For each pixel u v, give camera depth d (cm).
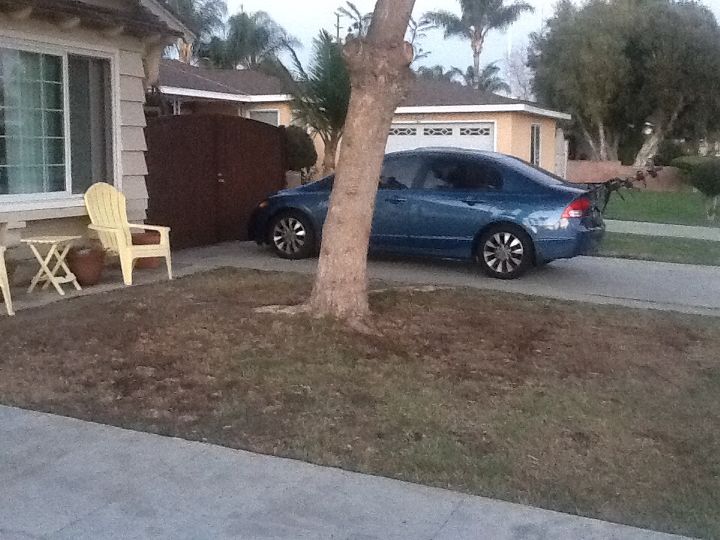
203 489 471
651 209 2334
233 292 959
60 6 956
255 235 1285
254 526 430
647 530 435
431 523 436
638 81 3556
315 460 512
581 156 3881
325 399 616
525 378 681
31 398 611
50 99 1012
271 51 3672
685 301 1042
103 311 852
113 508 447
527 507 457
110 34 1052
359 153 793
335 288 815
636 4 3612
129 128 1114
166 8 1201
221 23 4400
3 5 903
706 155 3588
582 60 3506
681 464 523
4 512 441
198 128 1346
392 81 777
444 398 624
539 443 548
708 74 3412
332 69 1902
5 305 861
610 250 1447
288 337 758
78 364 685
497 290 1053
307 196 1244
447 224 1168
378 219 1200
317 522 435
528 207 1129
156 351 718
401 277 1147
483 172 1170
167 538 416
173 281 1034
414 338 782
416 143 2455
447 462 512
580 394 646
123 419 575
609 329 859
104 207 1029
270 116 2544
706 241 1612
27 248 982
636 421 594
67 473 489
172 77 2328
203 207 1373
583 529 433
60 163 1032
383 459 515
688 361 754
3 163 964
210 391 629
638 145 3731
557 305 971
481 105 2333
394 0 764
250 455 518
